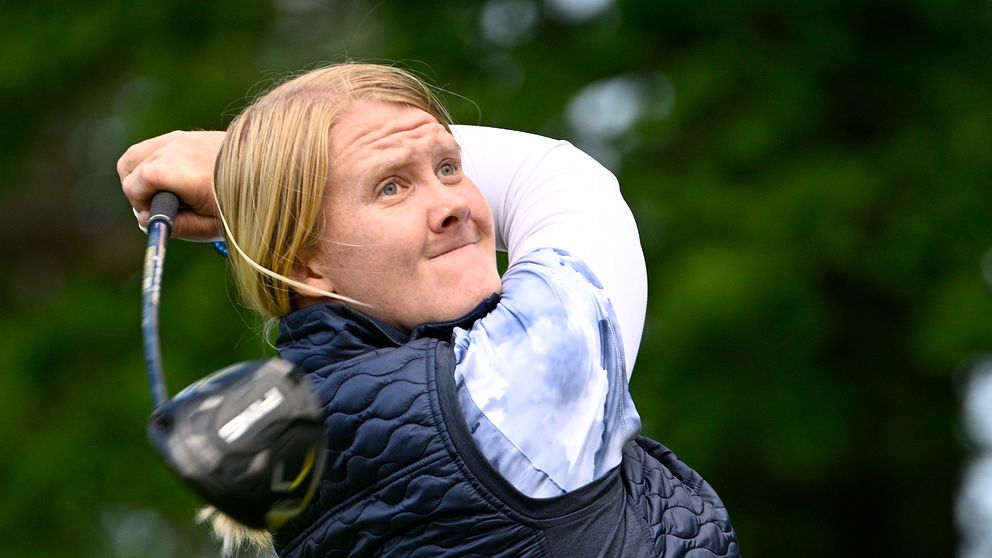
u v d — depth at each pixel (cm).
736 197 2019
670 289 1936
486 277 591
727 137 2067
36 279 2752
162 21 2408
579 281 597
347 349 567
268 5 2414
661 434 1989
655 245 2016
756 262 1933
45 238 2761
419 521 550
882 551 2292
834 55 2130
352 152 580
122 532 2438
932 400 2159
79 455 2303
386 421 547
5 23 2506
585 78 2183
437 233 585
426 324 579
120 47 2433
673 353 1959
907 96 2145
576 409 565
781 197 2005
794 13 2155
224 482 469
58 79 2481
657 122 2083
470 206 598
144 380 2339
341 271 584
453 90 2194
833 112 2125
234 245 597
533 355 562
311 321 575
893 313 2138
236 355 2167
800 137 2086
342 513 564
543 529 549
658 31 2197
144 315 558
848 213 1995
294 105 588
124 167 685
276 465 475
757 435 2011
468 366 557
